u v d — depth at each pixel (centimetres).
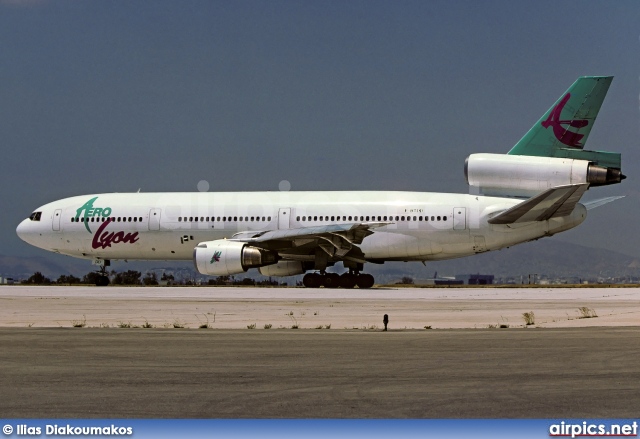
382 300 5978
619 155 7656
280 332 3566
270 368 2494
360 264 8331
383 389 2152
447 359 2655
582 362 2575
